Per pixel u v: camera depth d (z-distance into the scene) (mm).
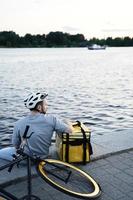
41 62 83000
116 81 37062
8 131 14328
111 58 108312
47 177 3881
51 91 28344
